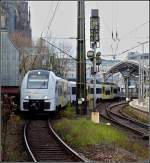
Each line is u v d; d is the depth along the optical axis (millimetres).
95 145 20453
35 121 32812
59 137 22500
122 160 16750
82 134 22219
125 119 40125
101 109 54156
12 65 47656
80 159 16266
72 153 17672
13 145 20141
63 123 27719
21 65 57125
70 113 36344
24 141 20953
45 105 35312
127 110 54844
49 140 22406
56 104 36438
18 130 26297
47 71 36438
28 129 27094
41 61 64562
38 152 18734
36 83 35656
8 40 48031
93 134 22500
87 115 34188
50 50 63844
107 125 29359
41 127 28438
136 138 25484
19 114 37000
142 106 50938
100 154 17969
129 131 29312
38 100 35281
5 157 16719
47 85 35594
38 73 36031
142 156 18266
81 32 33000
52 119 34656
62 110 39156
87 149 19406
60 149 19500
